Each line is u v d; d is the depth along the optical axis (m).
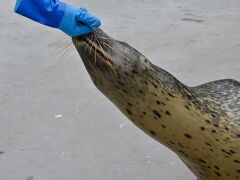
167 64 5.39
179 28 6.16
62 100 4.84
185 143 2.88
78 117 4.58
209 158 2.94
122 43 2.70
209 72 5.19
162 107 2.78
